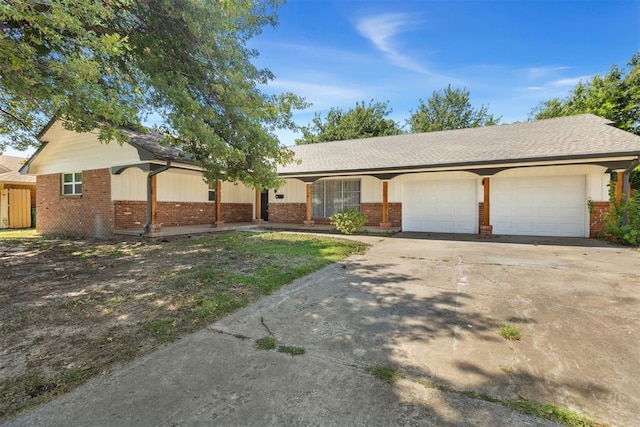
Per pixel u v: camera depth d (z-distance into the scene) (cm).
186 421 189
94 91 556
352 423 186
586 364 251
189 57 744
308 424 185
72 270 603
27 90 505
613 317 349
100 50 515
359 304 402
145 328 329
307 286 484
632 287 463
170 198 1274
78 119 595
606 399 206
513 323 336
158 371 246
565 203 1061
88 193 1155
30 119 906
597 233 1007
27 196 1650
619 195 939
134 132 1114
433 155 1156
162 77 673
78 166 1180
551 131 1152
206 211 1450
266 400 209
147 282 505
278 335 312
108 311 379
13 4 404
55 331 324
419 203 1264
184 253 763
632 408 197
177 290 459
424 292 451
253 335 312
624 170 923
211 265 617
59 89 518
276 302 411
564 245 870
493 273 557
